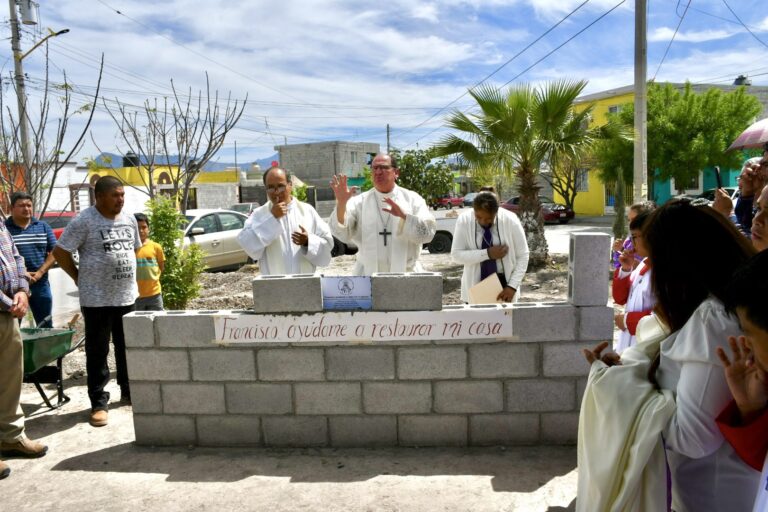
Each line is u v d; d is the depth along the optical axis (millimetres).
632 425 2037
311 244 4547
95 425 4500
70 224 4605
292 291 3777
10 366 3912
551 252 16062
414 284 3725
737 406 1732
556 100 11305
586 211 36719
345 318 3771
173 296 7766
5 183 8109
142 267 6438
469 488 3361
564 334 3727
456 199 41062
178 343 3930
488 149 11922
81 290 4594
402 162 22047
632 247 4316
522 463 3619
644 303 3359
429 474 3525
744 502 1901
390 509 3182
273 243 4676
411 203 4781
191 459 3844
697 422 1833
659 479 2035
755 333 1508
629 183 25297
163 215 7746
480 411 3812
